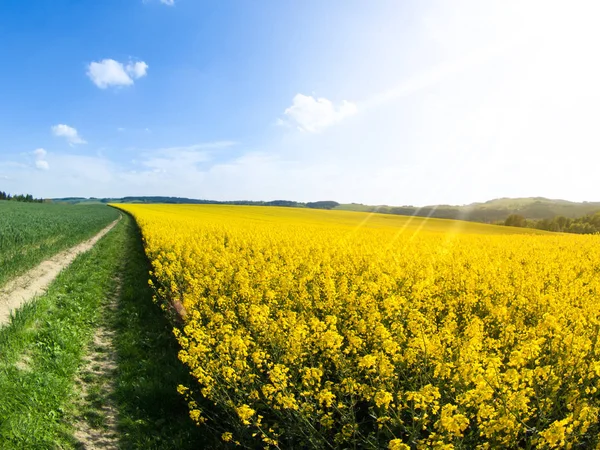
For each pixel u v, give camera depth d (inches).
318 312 362.3
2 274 520.1
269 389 204.2
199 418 237.5
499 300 378.0
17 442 220.1
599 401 183.5
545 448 159.3
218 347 252.8
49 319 403.5
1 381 258.5
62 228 1150.3
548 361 226.2
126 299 522.9
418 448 156.6
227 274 488.1
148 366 325.1
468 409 188.2
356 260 602.2
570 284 430.6
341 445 204.8
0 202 3257.9
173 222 1418.6
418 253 749.3
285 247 737.6
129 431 248.4
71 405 272.5
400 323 285.7
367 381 231.5
